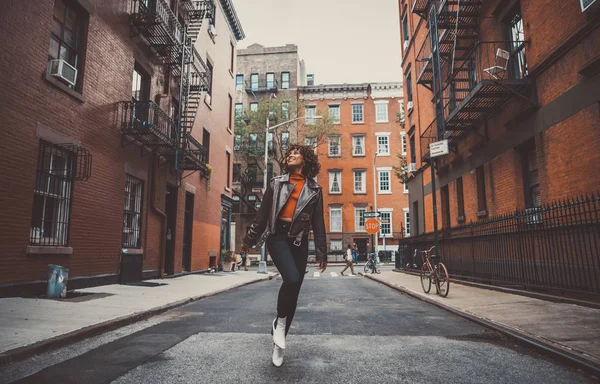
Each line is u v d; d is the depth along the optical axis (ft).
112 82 36.11
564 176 27.43
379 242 133.59
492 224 37.93
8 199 24.09
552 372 11.70
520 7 33.78
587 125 25.09
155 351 13.85
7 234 24.03
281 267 11.37
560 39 27.68
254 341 15.37
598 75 24.02
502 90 32.65
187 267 56.24
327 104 142.51
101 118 34.30
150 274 43.80
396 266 71.92
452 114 38.75
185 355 13.26
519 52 34.88
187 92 48.42
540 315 20.17
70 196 30.25
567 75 27.12
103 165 34.60
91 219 32.73
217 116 68.23
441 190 54.34
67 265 29.73
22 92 25.26
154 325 19.11
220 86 69.82
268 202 12.13
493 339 16.05
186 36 46.88
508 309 22.40
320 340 15.61
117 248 36.86
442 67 52.54
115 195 36.52
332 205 136.05
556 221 27.78
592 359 12.17
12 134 24.40
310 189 12.13
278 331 11.71
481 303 25.13
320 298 30.73
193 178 57.31
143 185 42.47
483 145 40.68
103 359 12.85
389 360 12.77
